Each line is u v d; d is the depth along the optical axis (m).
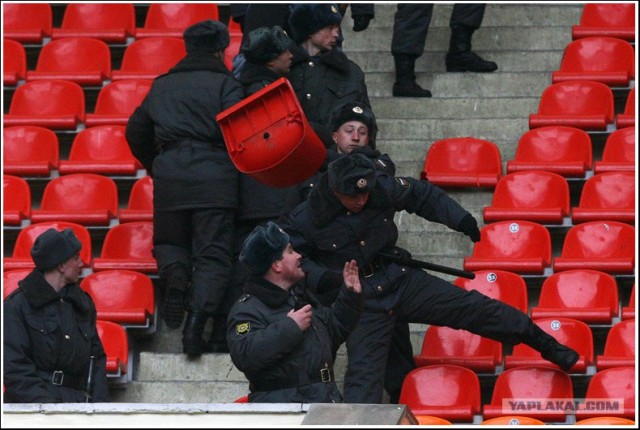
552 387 30.80
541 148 39.28
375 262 29.95
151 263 35.34
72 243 28.98
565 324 32.59
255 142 29.95
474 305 30.22
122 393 32.56
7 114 42.47
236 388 32.41
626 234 35.94
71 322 28.88
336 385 29.39
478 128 40.44
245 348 25.98
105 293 34.59
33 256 28.84
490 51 43.25
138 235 36.56
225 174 32.91
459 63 42.16
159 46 44.41
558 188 37.47
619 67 42.59
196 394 32.44
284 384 26.12
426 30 40.94
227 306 33.25
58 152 40.47
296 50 34.56
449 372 31.19
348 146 30.86
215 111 33.12
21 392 28.30
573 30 43.66
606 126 40.06
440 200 29.89
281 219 29.80
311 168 30.22
